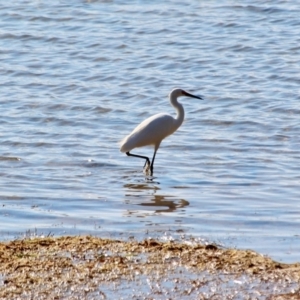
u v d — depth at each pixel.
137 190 15.28
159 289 9.04
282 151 18.34
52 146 18.92
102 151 18.55
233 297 8.84
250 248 11.09
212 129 20.56
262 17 32.19
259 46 28.56
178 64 27.23
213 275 9.44
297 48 28.20
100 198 14.62
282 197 14.53
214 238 11.64
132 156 17.83
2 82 25.66
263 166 17.05
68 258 10.02
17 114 22.00
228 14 32.66
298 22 31.31
